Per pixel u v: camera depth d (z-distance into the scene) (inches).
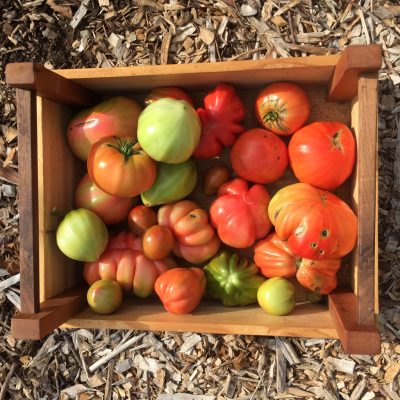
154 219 21.7
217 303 22.1
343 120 22.0
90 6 24.8
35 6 25.1
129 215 21.6
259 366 24.0
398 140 22.8
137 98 23.2
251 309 21.2
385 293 23.0
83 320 20.1
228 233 20.6
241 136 21.0
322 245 18.6
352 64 15.9
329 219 18.6
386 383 23.3
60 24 25.0
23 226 18.0
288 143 22.3
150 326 19.6
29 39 25.1
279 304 19.9
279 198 20.0
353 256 20.9
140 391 24.9
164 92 21.7
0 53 25.3
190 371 24.5
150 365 24.8
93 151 20.0
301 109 20.7
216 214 21.0
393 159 22.9
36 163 18.2
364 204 16.1
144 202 21.2
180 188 21.0
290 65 19.0
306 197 19.3
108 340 25.1
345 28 23.4
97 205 21.4
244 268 21.5
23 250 18.1
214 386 24.3
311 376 23.8
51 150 20.9
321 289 20.4
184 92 22.0
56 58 24.9
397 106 22.9
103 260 21.3
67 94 20.1
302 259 20.4
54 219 21.0
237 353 24.2
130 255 21.3
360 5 23.3
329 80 20.7
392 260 23.0
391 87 23.0
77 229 20.2
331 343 23.7
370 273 16.1
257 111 21.4
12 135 25.6
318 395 23.7
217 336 24.3
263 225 20.9
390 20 23.1
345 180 20.8
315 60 18.8
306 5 23.5
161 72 19.8
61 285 21.6
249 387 24.1
